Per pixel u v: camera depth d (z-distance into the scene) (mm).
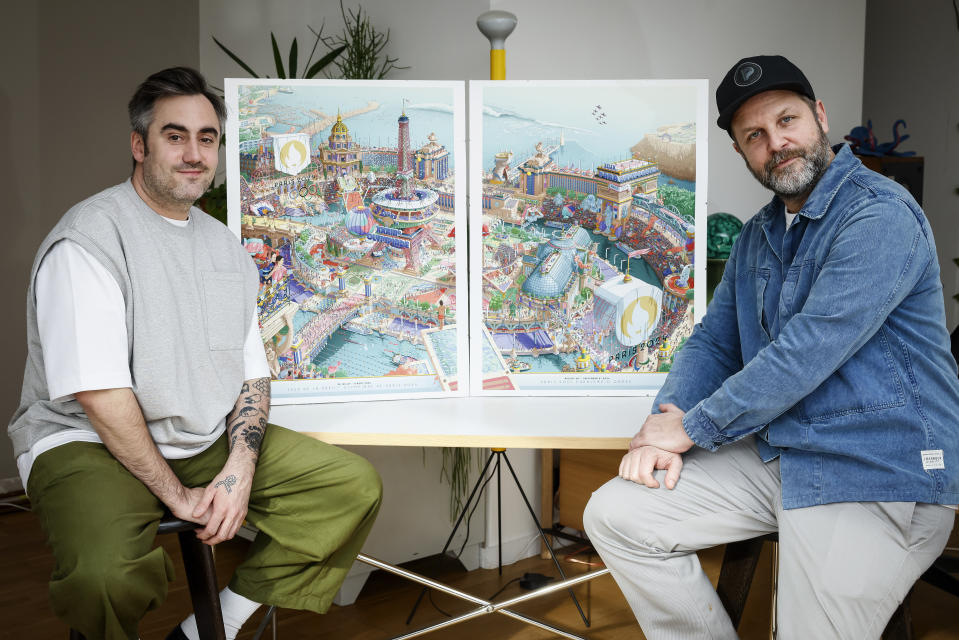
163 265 1689
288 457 1788
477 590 2777
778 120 1603
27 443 1639
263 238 2074
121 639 1479
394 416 1942
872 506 1471
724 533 1654
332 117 2094
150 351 1645
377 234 2119
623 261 2150
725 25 3254
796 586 1524
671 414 1723
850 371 1509
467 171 2533
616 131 2135
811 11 3447
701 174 2143
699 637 1664
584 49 3045
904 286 1450
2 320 3846
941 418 1470
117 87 4230
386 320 2127
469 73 3055
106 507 1517
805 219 1623
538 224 2148
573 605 2629
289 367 2090
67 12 4016
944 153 4680
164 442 1699
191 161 1689
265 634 2432
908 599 1621
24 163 3895
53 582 1475
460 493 2961
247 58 4246
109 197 1680
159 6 4367
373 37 3363
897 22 4906
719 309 1908
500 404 2066
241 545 3236
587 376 2160
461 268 2146
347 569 1833
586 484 2990
